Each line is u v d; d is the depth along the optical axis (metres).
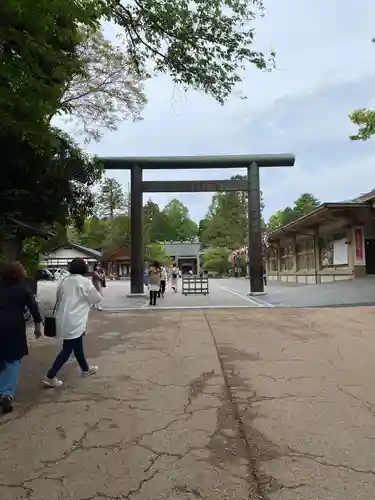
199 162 18.92
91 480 3.02
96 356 6.99
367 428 3.86
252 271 19.02
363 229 22.34
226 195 69.44
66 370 6.14
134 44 8.33
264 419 4.12
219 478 3.02
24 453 3.48
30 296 4.82
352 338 8.08
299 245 31.33
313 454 3.37
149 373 5.89
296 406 4.45
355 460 3.26
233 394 4.90
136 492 2.86
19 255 13.21
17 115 5.54
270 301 15.77
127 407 4.55
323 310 12.32
